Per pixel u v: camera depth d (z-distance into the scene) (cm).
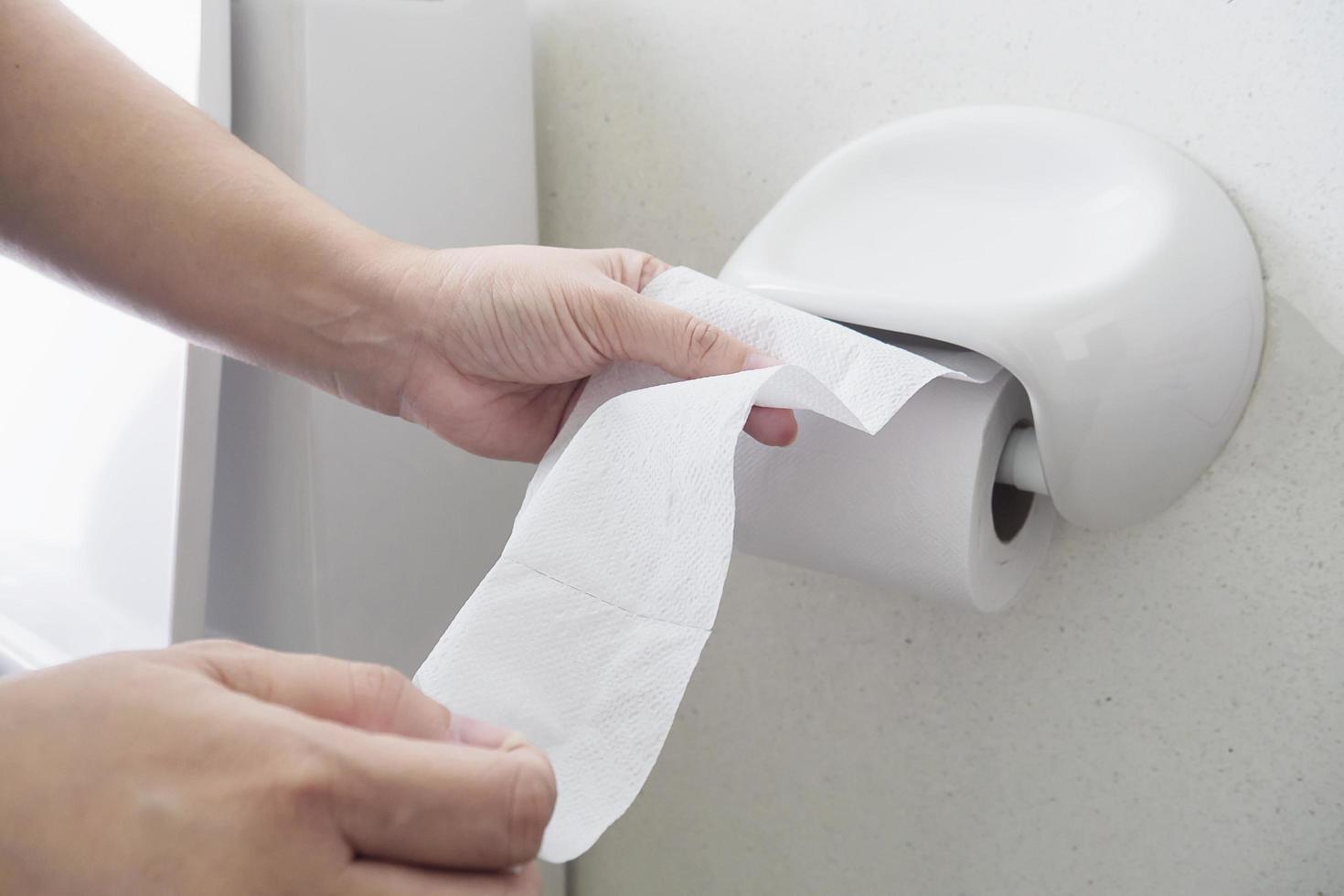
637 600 32
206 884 21
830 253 47
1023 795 54
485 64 58
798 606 60
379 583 59
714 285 41
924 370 36
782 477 41
